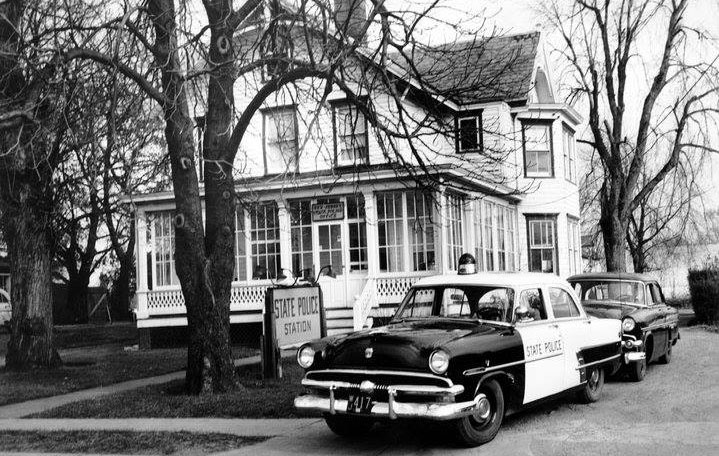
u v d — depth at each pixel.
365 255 20.70
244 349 20.05
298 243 21.42
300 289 13.90
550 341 9.09
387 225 20.39
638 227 43.03
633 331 12.33
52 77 11.73
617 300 13.93
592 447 7.62
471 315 8.90
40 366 17.19
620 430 8.45
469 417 7.73
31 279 17.34
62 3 14.27
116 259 45.06
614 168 26.72
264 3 12.52
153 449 8.31
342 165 22.30
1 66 13.82
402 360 7.52
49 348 17.41
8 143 15.72
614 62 26.80
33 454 8.38
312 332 14.12
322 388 7.93
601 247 41.97
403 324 8.88
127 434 9.17
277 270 21.62
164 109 11.54
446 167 16.12
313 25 11.48
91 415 10.86
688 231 40.50
